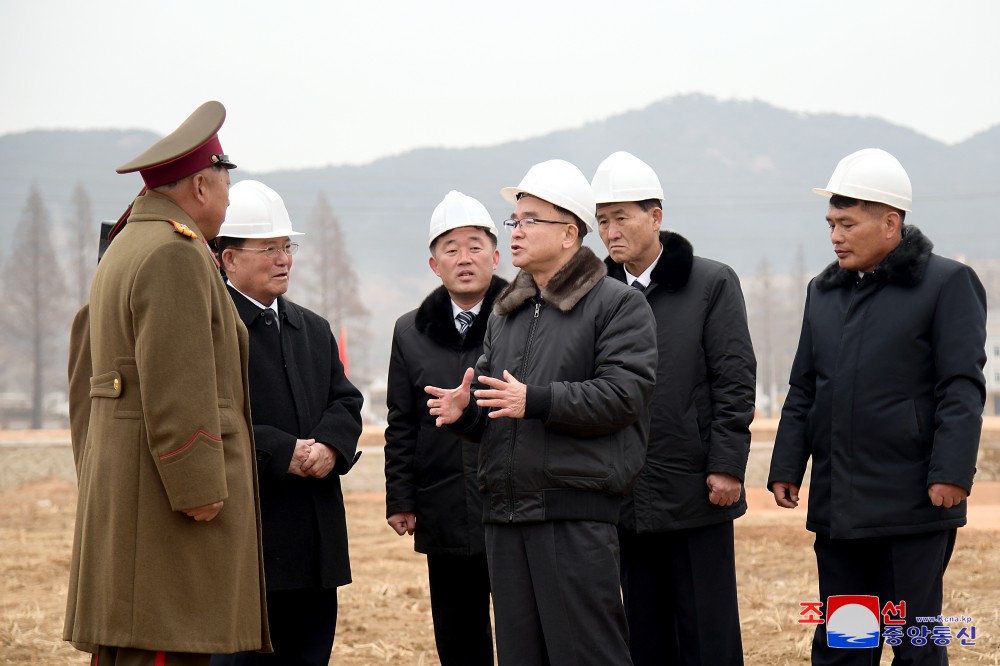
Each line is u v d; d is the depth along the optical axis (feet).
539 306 15.40
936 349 15.89
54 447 61.98
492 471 14.85
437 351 18.60
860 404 16.25
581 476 14.47
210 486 13.53
